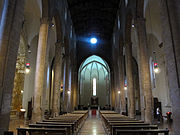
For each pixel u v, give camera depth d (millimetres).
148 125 6871
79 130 10734
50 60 26156
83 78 46469
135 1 12219
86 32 29641
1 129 5422
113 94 30141
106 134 9477
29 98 18859
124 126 6320
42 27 11977
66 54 20797
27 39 18016
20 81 17281
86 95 45688
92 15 24078
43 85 11180
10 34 6125
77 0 20453
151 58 21781
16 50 6480
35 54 20562
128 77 15562
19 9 6680
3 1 5922
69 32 21781
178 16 6496
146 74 11008
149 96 10594
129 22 15562
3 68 5793
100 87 46312
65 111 20125
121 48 20109
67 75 20766
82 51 31250
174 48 6285
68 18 21125
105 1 20625
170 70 6441
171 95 6324
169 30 6539
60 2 15812
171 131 9484
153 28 17688
